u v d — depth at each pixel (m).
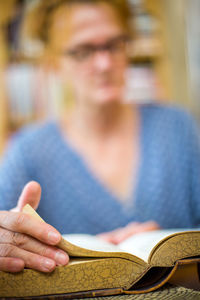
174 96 2.41
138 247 0.57
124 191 1.30
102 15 1.28
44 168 1.31
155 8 2.36
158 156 1.34
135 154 1.34
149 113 1.42
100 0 1.28
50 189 1.30
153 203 1.28
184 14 2.41
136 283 0.52
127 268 0.50
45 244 0.50
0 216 0.52
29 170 1.31
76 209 1.28
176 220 1.31
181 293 0.48
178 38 2.39
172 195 1.33
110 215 1.27
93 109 1.30
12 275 0.48
